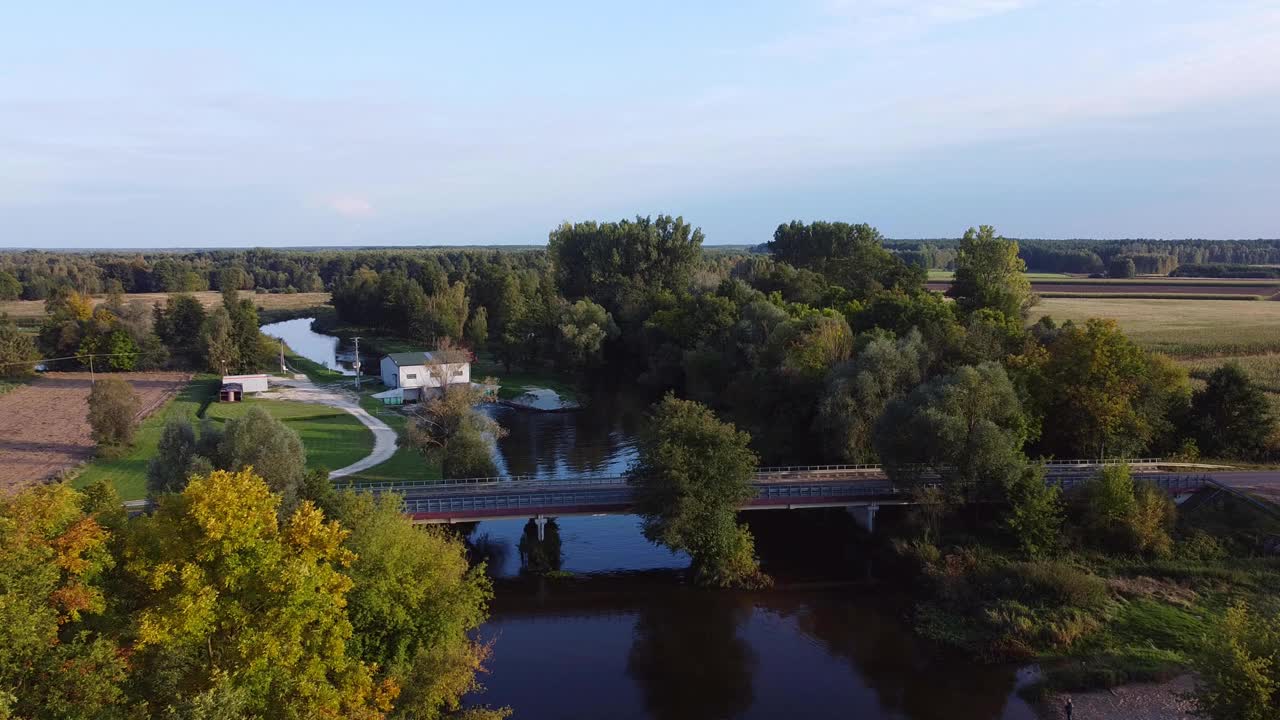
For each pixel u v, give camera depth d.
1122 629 52.66
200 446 69.25
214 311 171.50
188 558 31.36
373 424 114.00
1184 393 81.25
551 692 49.84
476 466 80.00
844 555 70.19
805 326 103.38
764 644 55.28
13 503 31.06
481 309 179.38
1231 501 64.38
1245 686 32.81
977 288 120.44
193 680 29.36
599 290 183.88
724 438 64.25
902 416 66.75
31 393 138.88
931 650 53.69
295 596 30.38
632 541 73.88
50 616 26.23
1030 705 46.47
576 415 125.12
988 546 64.00
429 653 41.25
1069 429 77.31
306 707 29.58
